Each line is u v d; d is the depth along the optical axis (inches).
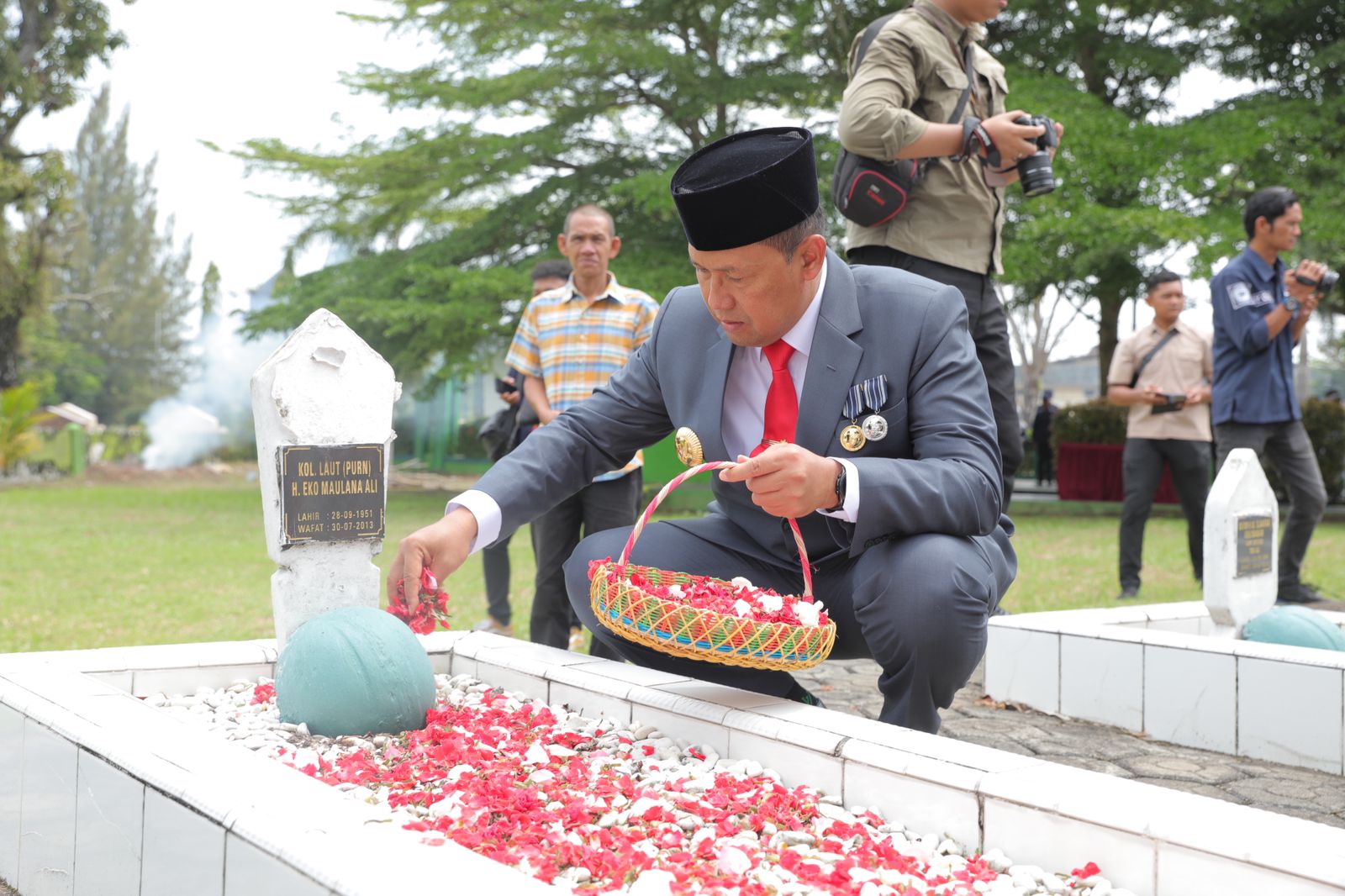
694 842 76.1
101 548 403.5
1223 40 724.7
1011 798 74.0
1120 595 276.4
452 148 778.2
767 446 102.0
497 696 119.4
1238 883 63.0
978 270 164.6
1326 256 613.6
